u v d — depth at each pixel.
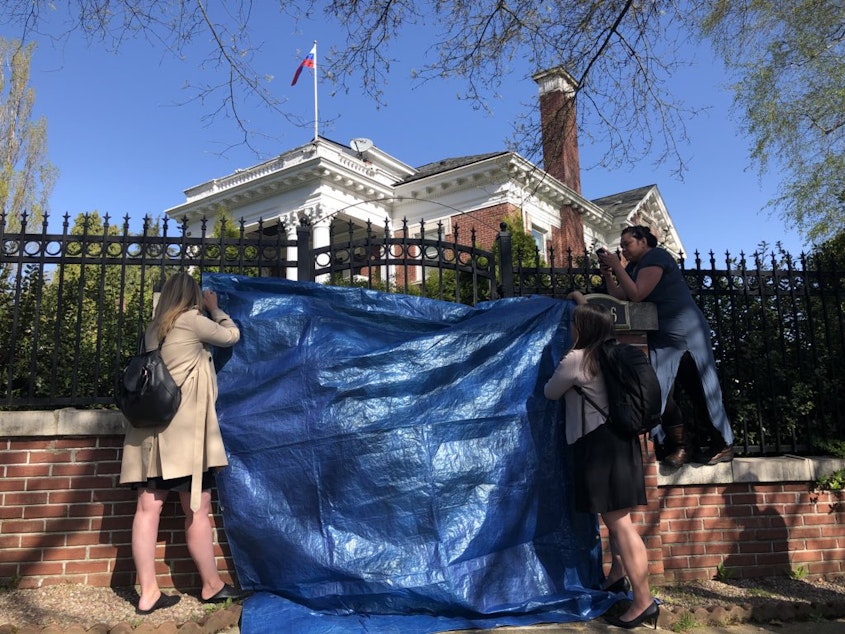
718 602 3.84
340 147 18.53
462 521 3.45
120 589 3.73
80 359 4.73
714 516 4.45
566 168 17.84
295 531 3.44
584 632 3.25
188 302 3.46
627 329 4.16
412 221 17.83
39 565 3.73
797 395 5.01
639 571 3.24
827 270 5.49
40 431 3.80
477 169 16.41
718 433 4.41
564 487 3.74
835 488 4.60
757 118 9.03
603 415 3.31
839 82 8.54
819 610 3.67
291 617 3.22
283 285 3.97
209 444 3.35
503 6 6.36
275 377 3.66
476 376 3.73
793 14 8.02
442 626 3.23
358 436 3.50
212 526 3.82
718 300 5.07
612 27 6.50
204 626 3.07
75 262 4.12
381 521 3.42
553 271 4.84
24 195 24.77
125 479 3.27
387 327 3.94
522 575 3.50
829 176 8.91
